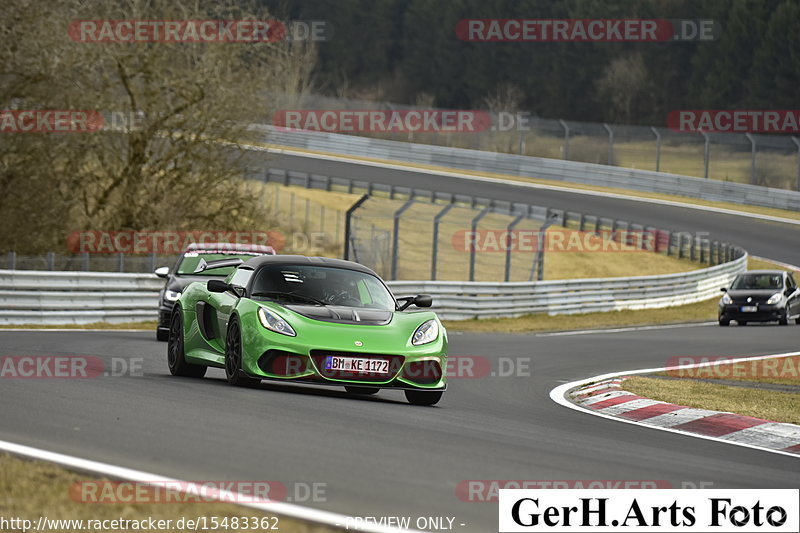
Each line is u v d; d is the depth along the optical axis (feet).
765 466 101.09
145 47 399.85
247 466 81.41
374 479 79.30
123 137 416.87
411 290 331.16
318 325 128.77
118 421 99.55
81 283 264.72
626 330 328.49
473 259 381.60
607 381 172.45
